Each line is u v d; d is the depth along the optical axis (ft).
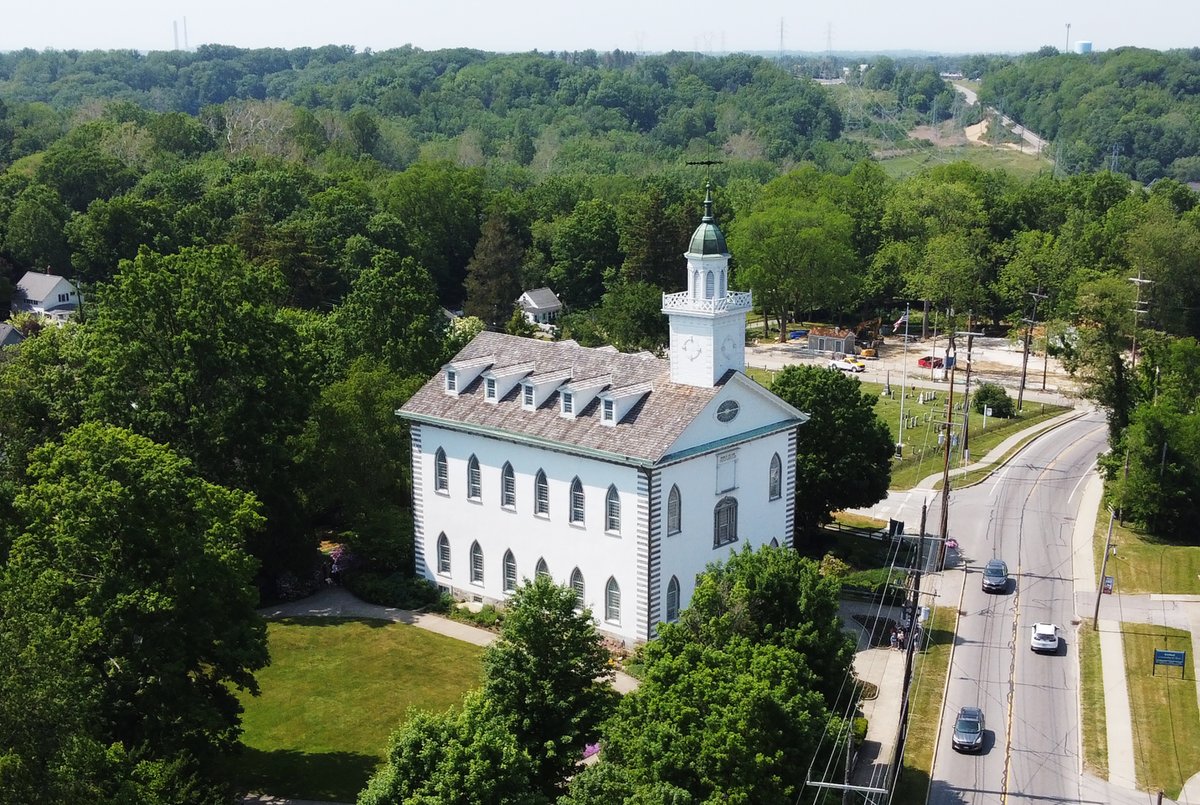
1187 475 350.84
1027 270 628.69
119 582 194.70
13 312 602.03
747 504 281.33
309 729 235.81
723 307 260.83
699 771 174.50
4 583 186.70
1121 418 408.05
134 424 288.71
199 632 200.54
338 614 291.58
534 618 188.65
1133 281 539.29
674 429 256.73
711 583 205.87
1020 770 225.76
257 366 299.58
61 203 653.30
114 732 195.52
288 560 302.04
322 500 325.62
